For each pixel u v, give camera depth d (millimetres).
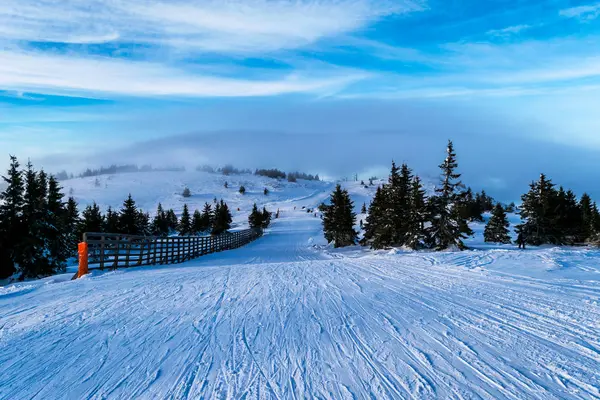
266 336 4555
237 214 127625
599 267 8219
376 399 2875
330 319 5223
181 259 18500
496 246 28422
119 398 3059
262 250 29469
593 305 5195
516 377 3150
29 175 26406
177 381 3344
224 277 10031
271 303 6414
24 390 3246
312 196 179875
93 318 5609
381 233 26922
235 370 3547
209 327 5012
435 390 2975
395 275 9164
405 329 4613
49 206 29891
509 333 4258
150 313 5879
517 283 7082
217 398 2982
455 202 23203
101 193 174125
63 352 4156
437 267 10023
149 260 15367
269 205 152000
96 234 12078
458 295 6395
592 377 3084
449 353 3756
